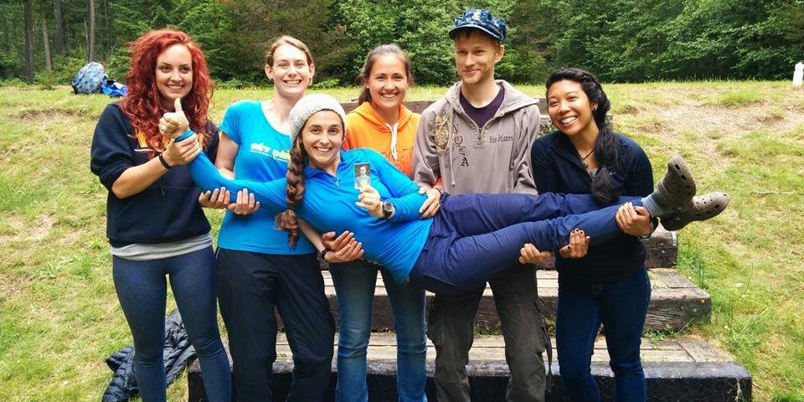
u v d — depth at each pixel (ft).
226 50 49.19
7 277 13.48
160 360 8.31
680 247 13.06
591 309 7.87
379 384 9.58
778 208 14.14
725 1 47.39
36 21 114.62
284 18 48.19
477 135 8.06
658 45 58.23
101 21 103.71
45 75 47.26
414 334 8.45
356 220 7.38
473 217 7.63
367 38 52.08
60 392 10.36
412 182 7.95
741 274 12.26
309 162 7.59
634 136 17.38
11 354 11.35
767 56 44.73
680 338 10.64
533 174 8.07
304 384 7.86
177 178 7.77
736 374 9.19
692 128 18.01
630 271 7.56
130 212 7.61
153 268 7.82
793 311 11.16
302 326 7.80
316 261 8.10
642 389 7.88
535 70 63.62
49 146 17.89
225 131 7.98
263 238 7.63
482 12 7.66
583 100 7.34
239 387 7.66
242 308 7.51
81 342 11.66
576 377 8.00
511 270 7.74
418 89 24.30
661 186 6.55
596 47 64.54
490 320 11.08
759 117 18.56
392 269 7.58
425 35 51.57
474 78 7.86
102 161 7.45
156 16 57.82
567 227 7.06
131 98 7.67
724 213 14.11
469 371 9.47
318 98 7.25
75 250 14.24
